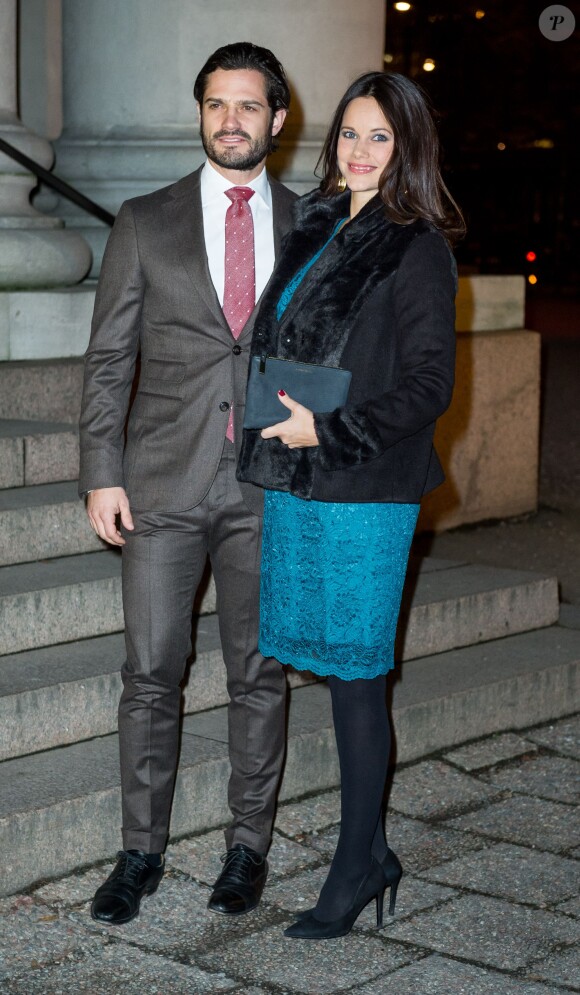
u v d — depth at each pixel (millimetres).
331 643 3076
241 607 3342
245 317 3234
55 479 5023
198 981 3084
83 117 6566
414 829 3945
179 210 3252
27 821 3404
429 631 4918
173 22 6320
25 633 4121
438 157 3057
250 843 3449
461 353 7098
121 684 3967
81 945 3211
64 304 5797
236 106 3148
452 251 3059
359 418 2936
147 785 3354
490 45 19797
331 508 3020
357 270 2998
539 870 3693
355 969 3156
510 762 4480
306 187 6395
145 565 3279
